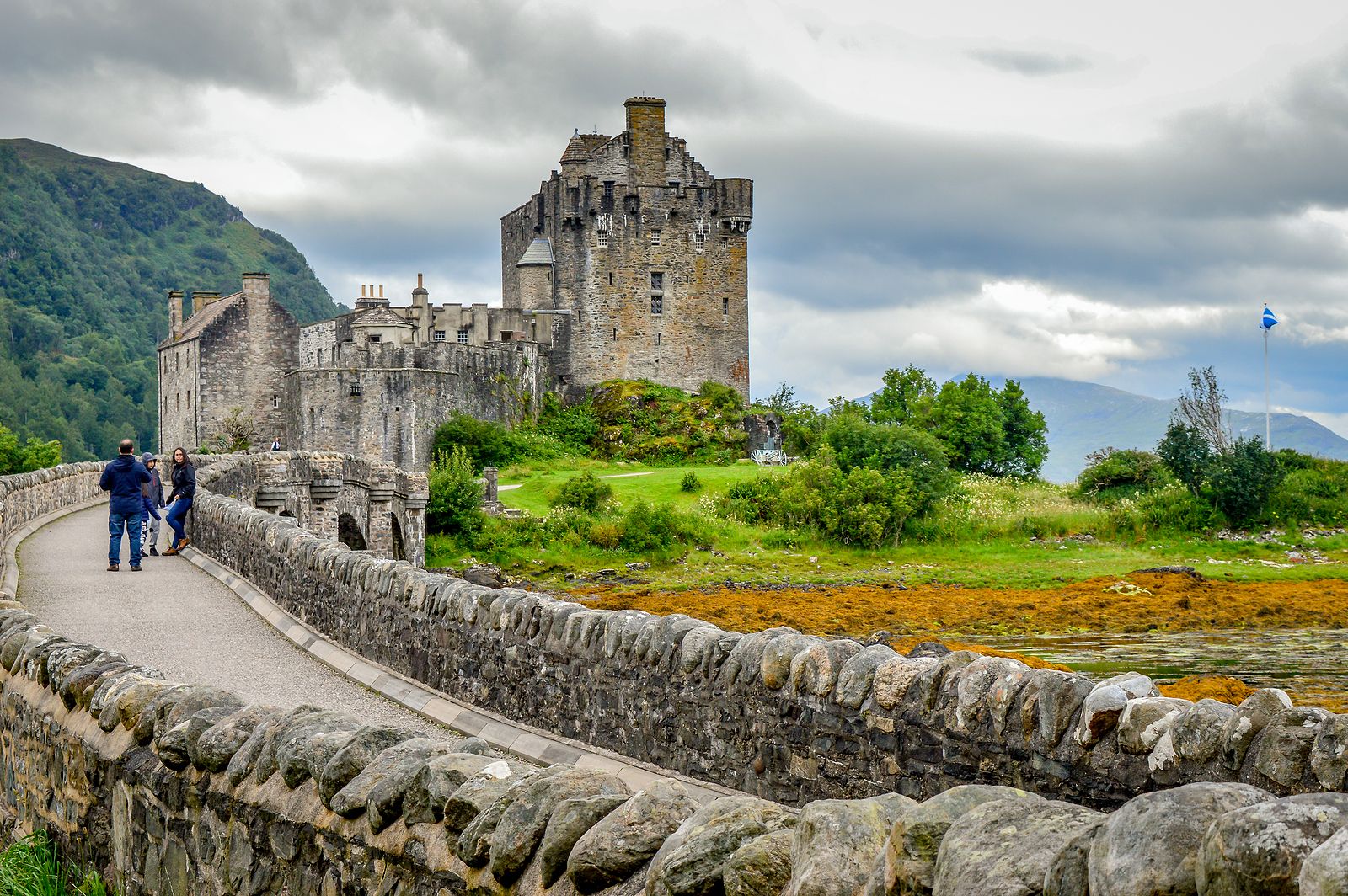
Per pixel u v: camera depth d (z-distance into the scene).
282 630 20.22
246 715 8.98
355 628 18.73
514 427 113.12
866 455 79.94
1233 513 72.56
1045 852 4.66
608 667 13.45
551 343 122.00
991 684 9.38
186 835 8.98
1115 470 79.62
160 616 21.14
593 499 78.81
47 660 11.41
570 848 6.13
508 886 6.38
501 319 119.31
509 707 15.03
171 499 29.80
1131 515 72.69
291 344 117.69
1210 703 8.05
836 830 5.23
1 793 12.36
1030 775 8.94
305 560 20.80
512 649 14.98
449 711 15.61
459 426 105.75
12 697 12.00
